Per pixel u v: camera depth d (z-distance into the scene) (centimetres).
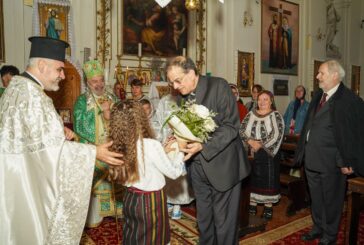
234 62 905
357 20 1309
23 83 239
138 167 230
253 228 389
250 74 941
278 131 413
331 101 330
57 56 252
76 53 686
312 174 355
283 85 1045
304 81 1112
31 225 232
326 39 1183
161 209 238
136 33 779
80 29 691
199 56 861
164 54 820
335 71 327
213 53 877
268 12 987
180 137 242
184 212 472
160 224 238
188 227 415
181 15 842
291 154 593
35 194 233
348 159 318
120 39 755
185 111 240
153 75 785
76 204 246
